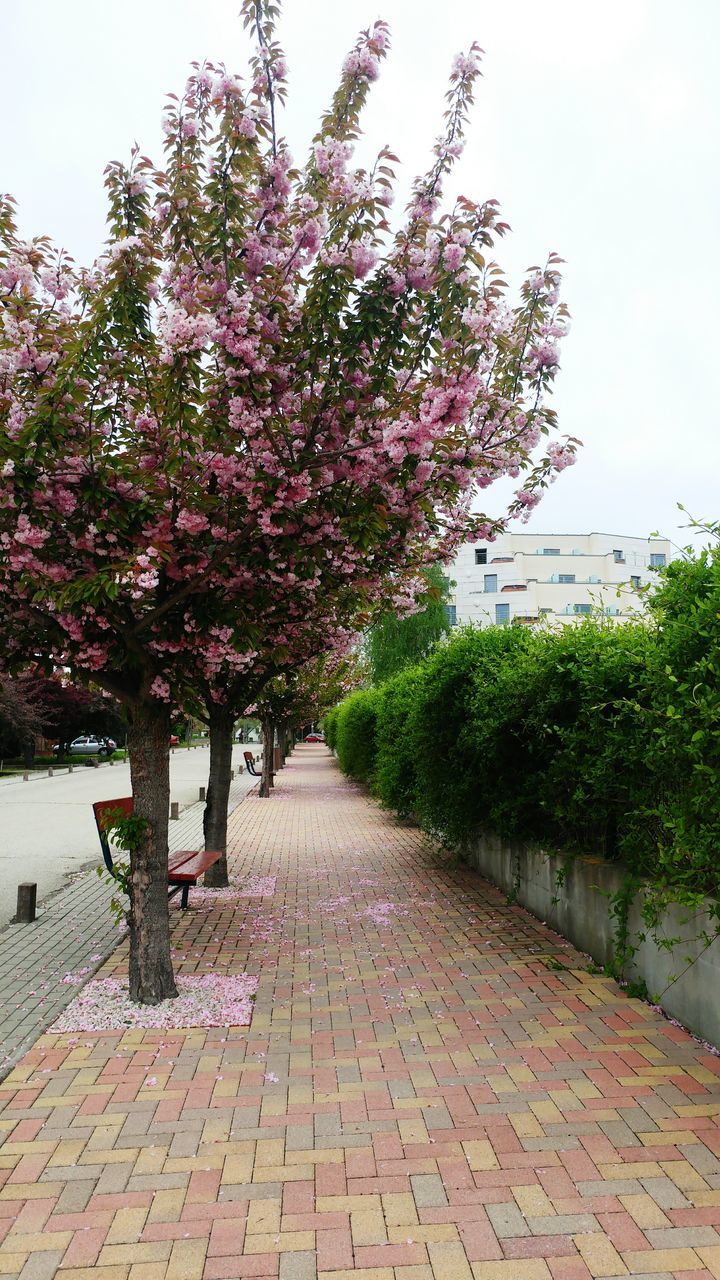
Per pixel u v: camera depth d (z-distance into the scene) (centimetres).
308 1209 275
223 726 848
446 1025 443
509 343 469
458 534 601
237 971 548
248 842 1199
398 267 409
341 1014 462
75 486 424
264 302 406
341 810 1655
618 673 500
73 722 3669
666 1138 318
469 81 402
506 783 707
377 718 1498
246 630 454
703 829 373
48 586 421
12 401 405
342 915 714
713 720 360
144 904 485
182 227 405
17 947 618
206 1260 250
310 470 440
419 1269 245
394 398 462
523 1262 248
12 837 1310
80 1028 440
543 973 537
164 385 382
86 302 427
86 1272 244
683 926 438
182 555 443
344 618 754
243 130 374
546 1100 351
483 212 400
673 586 416
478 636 885
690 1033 428
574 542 5850
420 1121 334
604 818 541
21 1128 329
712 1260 248
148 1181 291
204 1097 357
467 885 853
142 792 487
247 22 394
